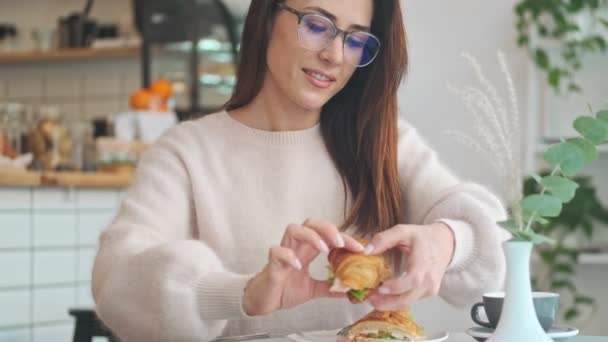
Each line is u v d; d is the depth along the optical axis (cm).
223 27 489
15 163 325
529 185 325
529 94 330
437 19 329
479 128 132
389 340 137
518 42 324
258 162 167
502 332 118
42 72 570
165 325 134
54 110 363
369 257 128
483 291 146
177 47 490
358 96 164
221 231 163
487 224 144
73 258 348
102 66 554
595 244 354
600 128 120
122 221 153
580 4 329
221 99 486
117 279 138
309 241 124
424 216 158
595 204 342
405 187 167
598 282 355
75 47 536
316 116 168
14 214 326
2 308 321
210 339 141
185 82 488
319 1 153
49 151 355
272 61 160
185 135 169
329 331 150
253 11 164
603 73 350
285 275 125
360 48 154
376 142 163
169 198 160
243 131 169
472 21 327
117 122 377
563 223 339
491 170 310
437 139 324
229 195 165
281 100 167
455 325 308
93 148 386
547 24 341
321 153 168
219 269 138
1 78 578
